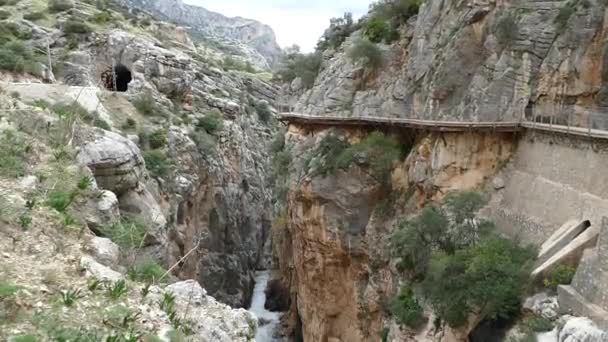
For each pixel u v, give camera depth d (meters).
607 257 17.14
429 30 36.19
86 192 15.91
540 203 24.50
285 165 41.62
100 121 29.80
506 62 29.70
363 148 33.62
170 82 54.19
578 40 27.27
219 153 53.25
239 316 11.49
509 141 28.50
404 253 27.80
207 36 199.50
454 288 21.70
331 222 34.06
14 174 13.95
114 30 57.06
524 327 19.42
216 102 59.09
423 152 30.66
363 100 38.59
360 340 33.12
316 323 37.03
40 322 8.20
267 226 67.06
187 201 43.75
